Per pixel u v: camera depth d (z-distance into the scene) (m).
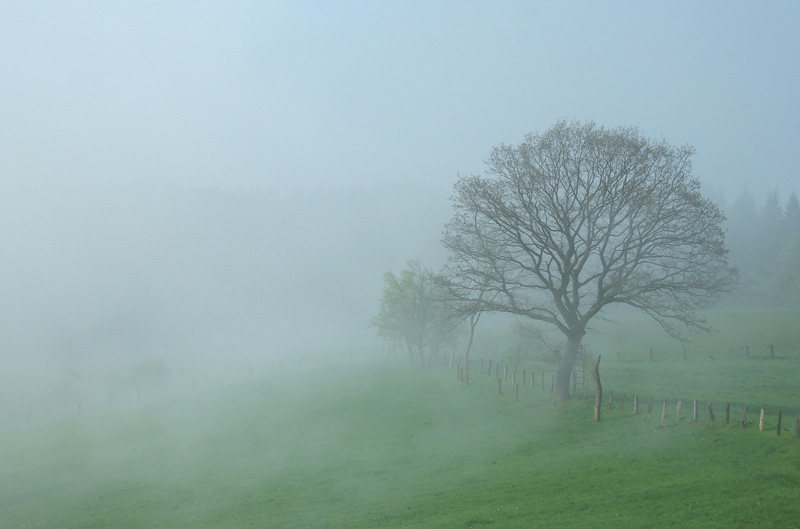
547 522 22.83
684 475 26.70
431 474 33.41
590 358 41.41
